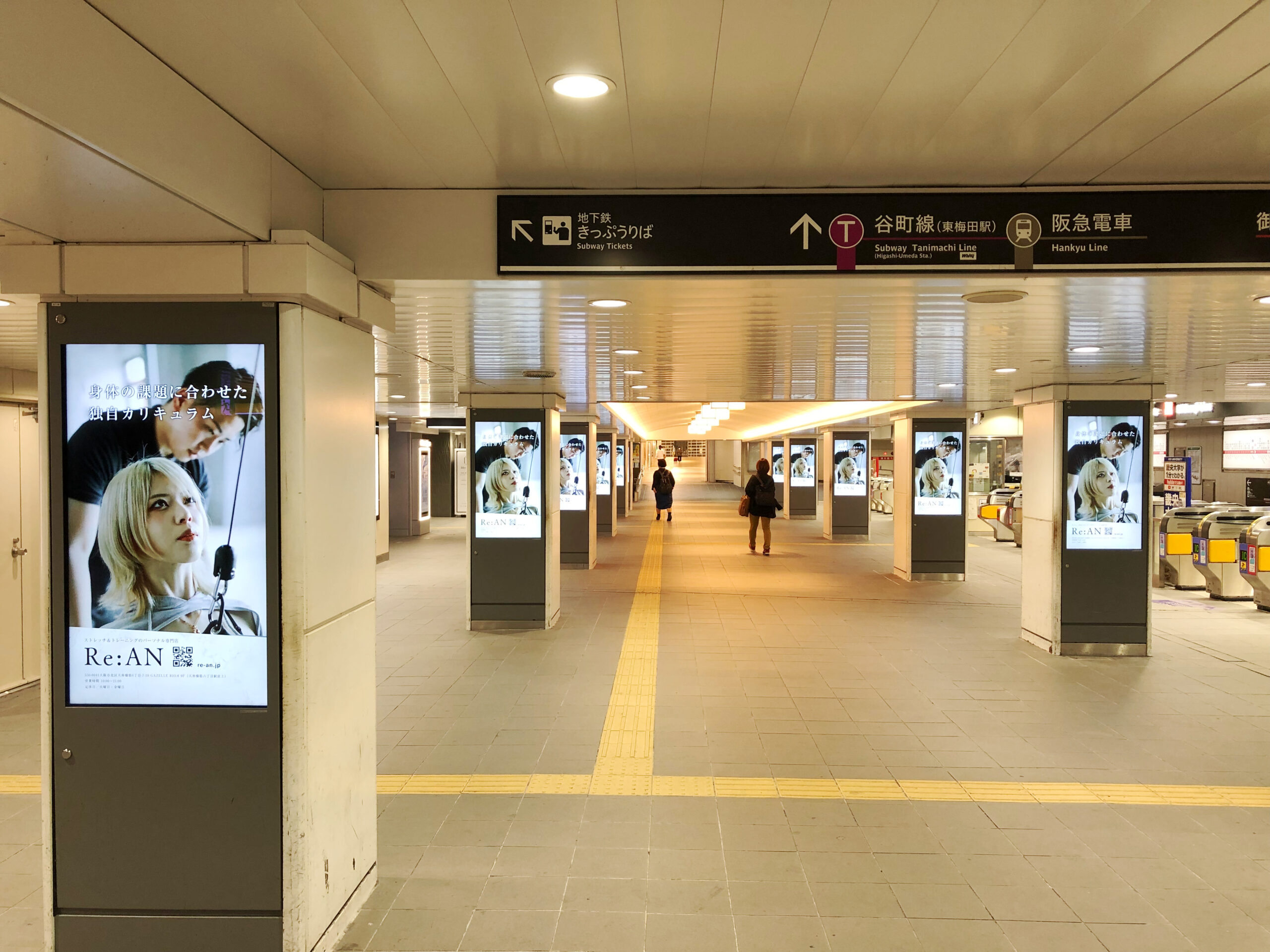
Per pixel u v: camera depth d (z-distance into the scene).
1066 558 8.72
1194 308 4.77
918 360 7.52
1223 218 3.58
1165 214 3.59
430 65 2.50
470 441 9.98
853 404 16.88
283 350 3.19
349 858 3.65
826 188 3.63
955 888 3.91
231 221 2.87
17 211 2.75
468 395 9.97
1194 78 2.59
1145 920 3.64
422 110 2.84
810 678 7.70
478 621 9.99
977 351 6.82
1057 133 3.05
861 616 10.84
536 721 6.40
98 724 3.26
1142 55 2.43
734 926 3.59
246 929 3.26
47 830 3.29
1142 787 5.13
